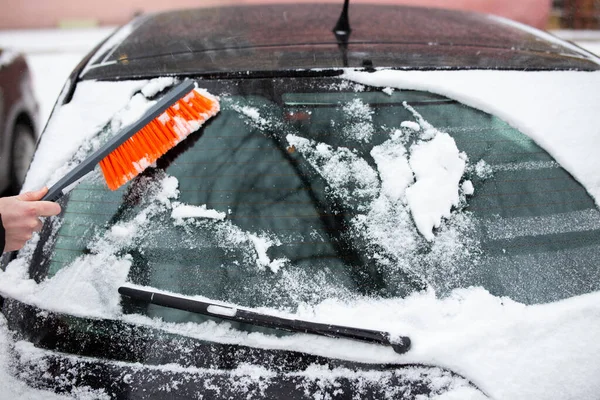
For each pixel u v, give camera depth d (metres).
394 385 1.60
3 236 1.75
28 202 1.76
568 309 1.72
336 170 1.92
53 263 1.84
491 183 1.95
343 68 2.14
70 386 1.64
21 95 4.18
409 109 2.07
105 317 1.73
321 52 2.32
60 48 7.22
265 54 2.32
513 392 1.59
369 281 1.75
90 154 2.01
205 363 1.64
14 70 4.14
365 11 3.06
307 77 2.13
